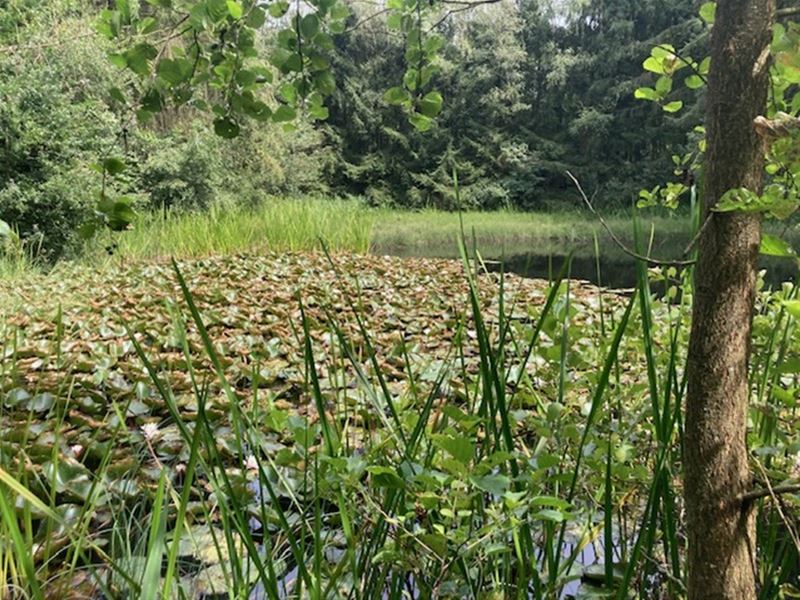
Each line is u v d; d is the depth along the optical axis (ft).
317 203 45.09
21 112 23.09
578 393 5.21
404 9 4.82
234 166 41.63
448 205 67.82
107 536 4.76
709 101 2.45
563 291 5.20
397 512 3.49
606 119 64.54
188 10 4.08
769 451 3.45
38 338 10.82
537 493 3.26
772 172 3.58
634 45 65.10
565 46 73.92
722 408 2.52
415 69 5.03
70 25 25.70
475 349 9.95
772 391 4.00
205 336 3.24
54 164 23.49
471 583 3.42
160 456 6.12
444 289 16.62
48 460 5.47
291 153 55.16
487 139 71.15
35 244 23.47
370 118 71.36
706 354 2.51
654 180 61.31
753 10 2.33
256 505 5.02
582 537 3.82
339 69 71.46
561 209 63.05
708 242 2.47
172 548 2.94
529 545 3.39
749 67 2.34
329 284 17.17
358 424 6.23
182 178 35.55
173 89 4.38
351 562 3.32
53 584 3.97
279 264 22.29
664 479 3.40
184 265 21.88
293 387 8.24
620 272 27.61
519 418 4.24
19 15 25.38
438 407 4.81
